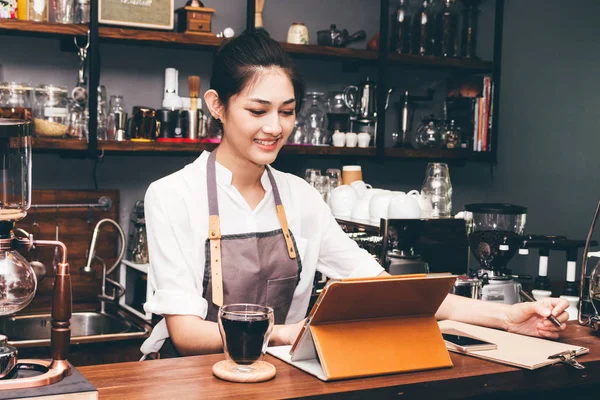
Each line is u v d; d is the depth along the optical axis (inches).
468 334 61.3
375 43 148.6
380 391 48.6
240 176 70.2
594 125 145.6
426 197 106.4
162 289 66.0
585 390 63.5
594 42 145.3
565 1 151.5
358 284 49.7
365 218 105.2
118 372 50.4
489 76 165.3
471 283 83.6
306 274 76.7
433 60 151.2
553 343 61.3
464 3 158.9
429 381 50.4
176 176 70.0
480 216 101.6
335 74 154.0
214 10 129.9
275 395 45.9
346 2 154.3
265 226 72.5
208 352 62.2
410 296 53.0
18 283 44.3
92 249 120.3
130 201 135.6
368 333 52.5
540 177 158.1
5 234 44.8
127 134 129.3
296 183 77.6
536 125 158.9
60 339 45.3
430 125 153.5
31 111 116.2
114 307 128.0
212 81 67.7
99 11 119.1
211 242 67.9
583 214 148.3
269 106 63.9
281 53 65.5
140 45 131.8
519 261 161.6
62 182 129.6
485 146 157.5
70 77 128.6
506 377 53.2
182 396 45.1
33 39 125.0
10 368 44.0
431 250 92.2
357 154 142.7
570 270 95.1
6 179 44.3
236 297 68.9
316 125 141.0
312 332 50.7
